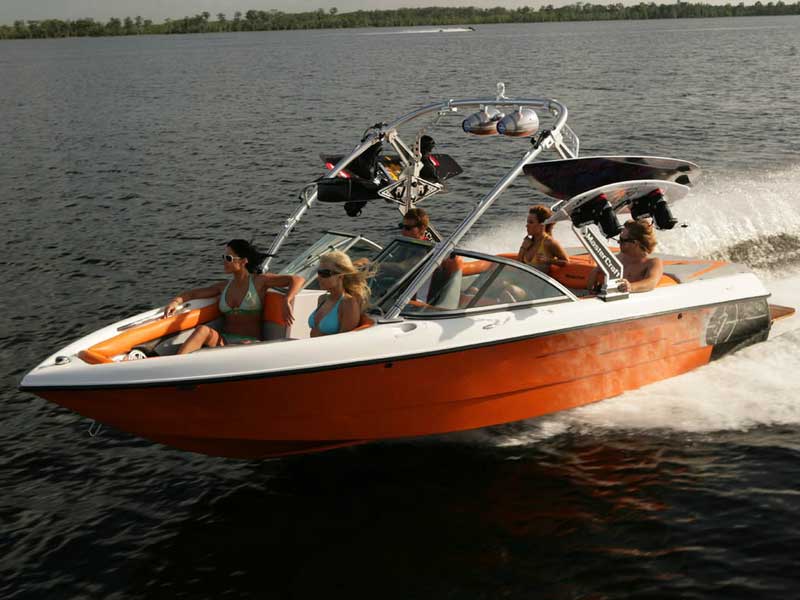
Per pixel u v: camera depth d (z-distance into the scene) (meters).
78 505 6.10
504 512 5.60
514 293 6.20
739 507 5.48
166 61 94.69
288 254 13.40
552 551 5.15
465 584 4.89
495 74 52.56
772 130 23.17
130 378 5.36
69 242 14.12
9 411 7.70
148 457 6.78
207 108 37.03
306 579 5.06
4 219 16.05
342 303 5.87
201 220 15.56
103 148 25.53
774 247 11.24
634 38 121.31
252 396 5.52
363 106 35.72
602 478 5.93
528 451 6.34
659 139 22.75
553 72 52.06
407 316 6.01
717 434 6.40
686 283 7.00
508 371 6.10
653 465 6.04
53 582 5.20
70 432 7.26
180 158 23.11
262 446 5.96
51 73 73.44
